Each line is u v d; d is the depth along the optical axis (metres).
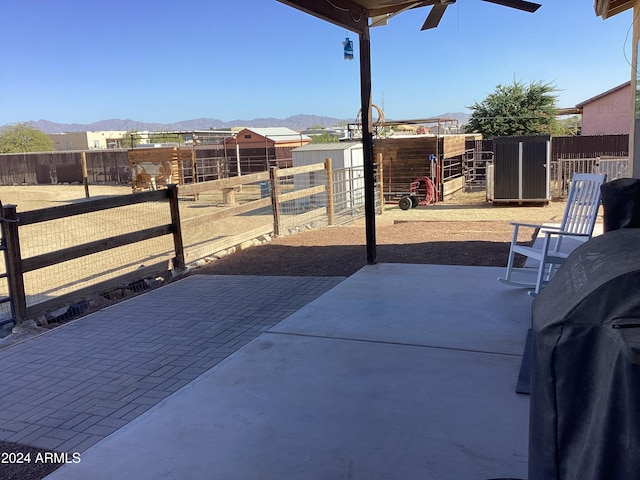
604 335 1.33
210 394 3.23
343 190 13.10
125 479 2.45
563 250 6.54
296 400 3.08
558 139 21.06
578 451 1.41
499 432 2.63
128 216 15.56
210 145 29.88
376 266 6.29
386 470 2.38
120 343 4.37
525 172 13.38
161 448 2.68
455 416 2.80
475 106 28.72
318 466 2.44
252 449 2.62
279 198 9.26
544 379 1.47
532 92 27.91
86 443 2.84
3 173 33.84
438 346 3.76
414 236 8.63
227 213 7.92
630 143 7.14
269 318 4.76
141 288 6.37
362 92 6.00
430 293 5.05
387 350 3.73
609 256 1.56
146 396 3.36
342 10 5.38
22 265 5.01
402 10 5.74
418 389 3.13
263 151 29.91
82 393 3.46
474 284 5.29
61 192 26.64
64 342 4.46
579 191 5.10
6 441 2.90
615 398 1.23
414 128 31.58
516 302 4.66
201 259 7.43
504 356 3.53
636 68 6.54
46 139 58.28
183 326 4.70
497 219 11.39
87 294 5.73
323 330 4.20
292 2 4.59
